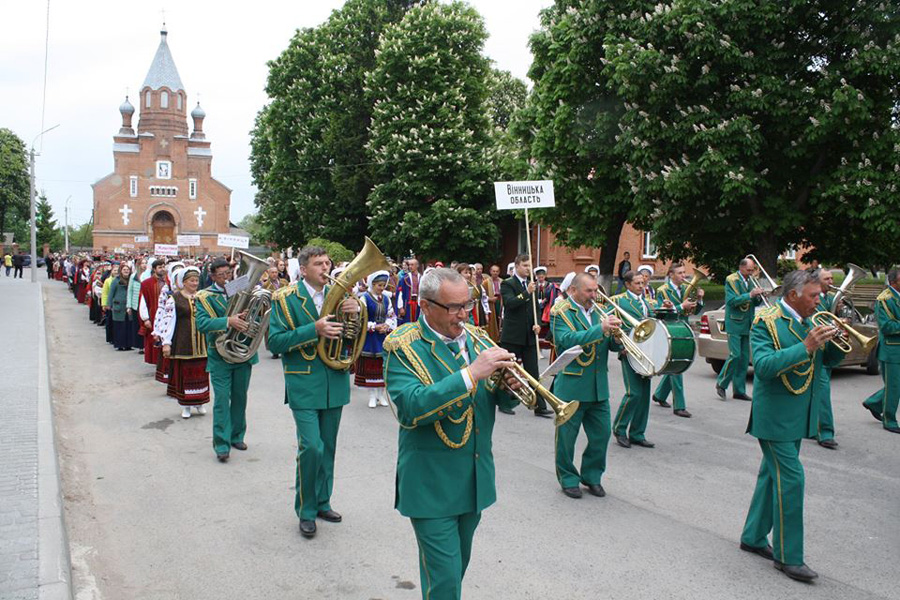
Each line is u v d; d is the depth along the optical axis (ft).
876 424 28.60
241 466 22.65
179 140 243.40
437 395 10.17
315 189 108.47
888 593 14.19
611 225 67.72
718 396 34.32
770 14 47.91
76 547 16.35
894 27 46.85
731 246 60.49
